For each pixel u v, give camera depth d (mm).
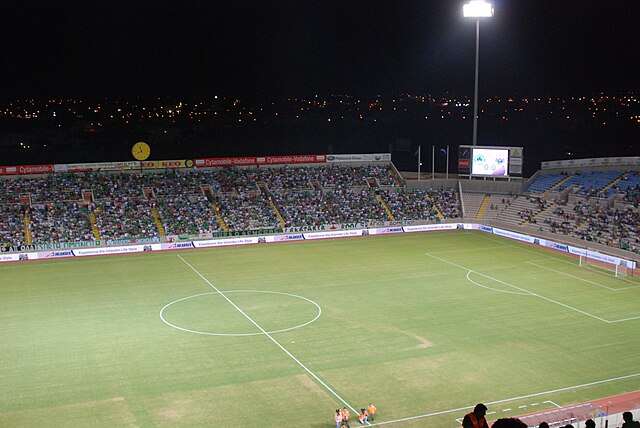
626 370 45094
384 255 82125
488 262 77750
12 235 84688
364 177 109812
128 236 87125
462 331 53250
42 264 78000
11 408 39125
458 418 37938
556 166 105500
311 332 53031
